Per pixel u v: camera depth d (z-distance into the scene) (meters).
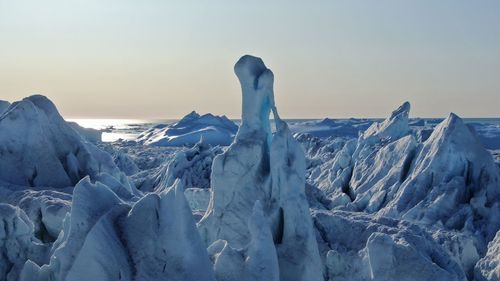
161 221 12.92
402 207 35.53
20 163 25.59
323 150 69.81
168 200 13.06
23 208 20.39
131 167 52.91
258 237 14.70
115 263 12.47
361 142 49.47
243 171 18.88
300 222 17.69
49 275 13.74
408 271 18.41
